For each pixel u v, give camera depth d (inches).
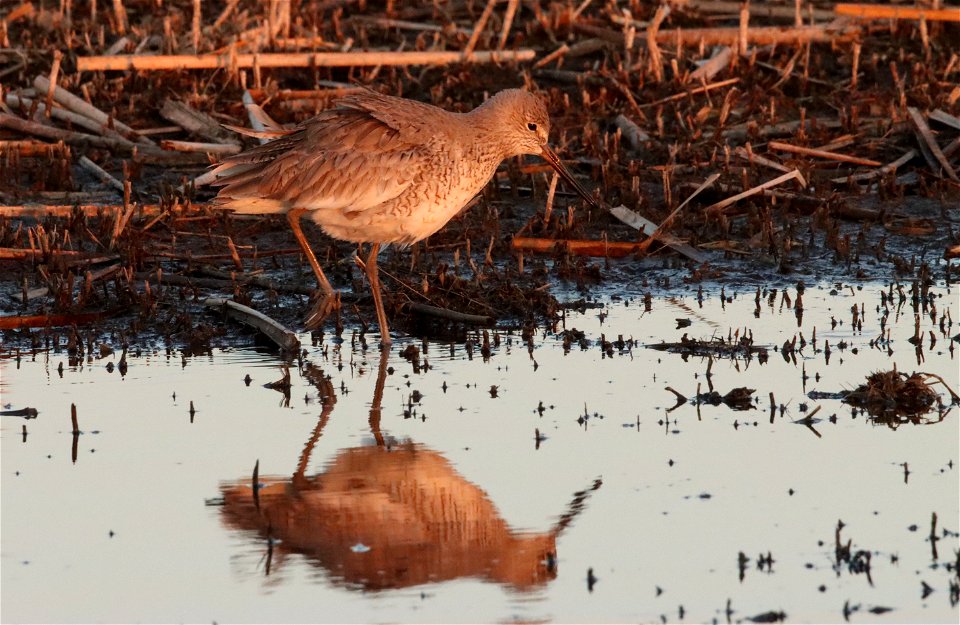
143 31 711.7
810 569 310.5
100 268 522.6
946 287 530.3
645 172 620.7
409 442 382.9
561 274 540.1
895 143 642.2
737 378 439.2
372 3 810.8
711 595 298.0
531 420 401.7
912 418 406.9
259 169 454.0
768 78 694.5
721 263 557.3
